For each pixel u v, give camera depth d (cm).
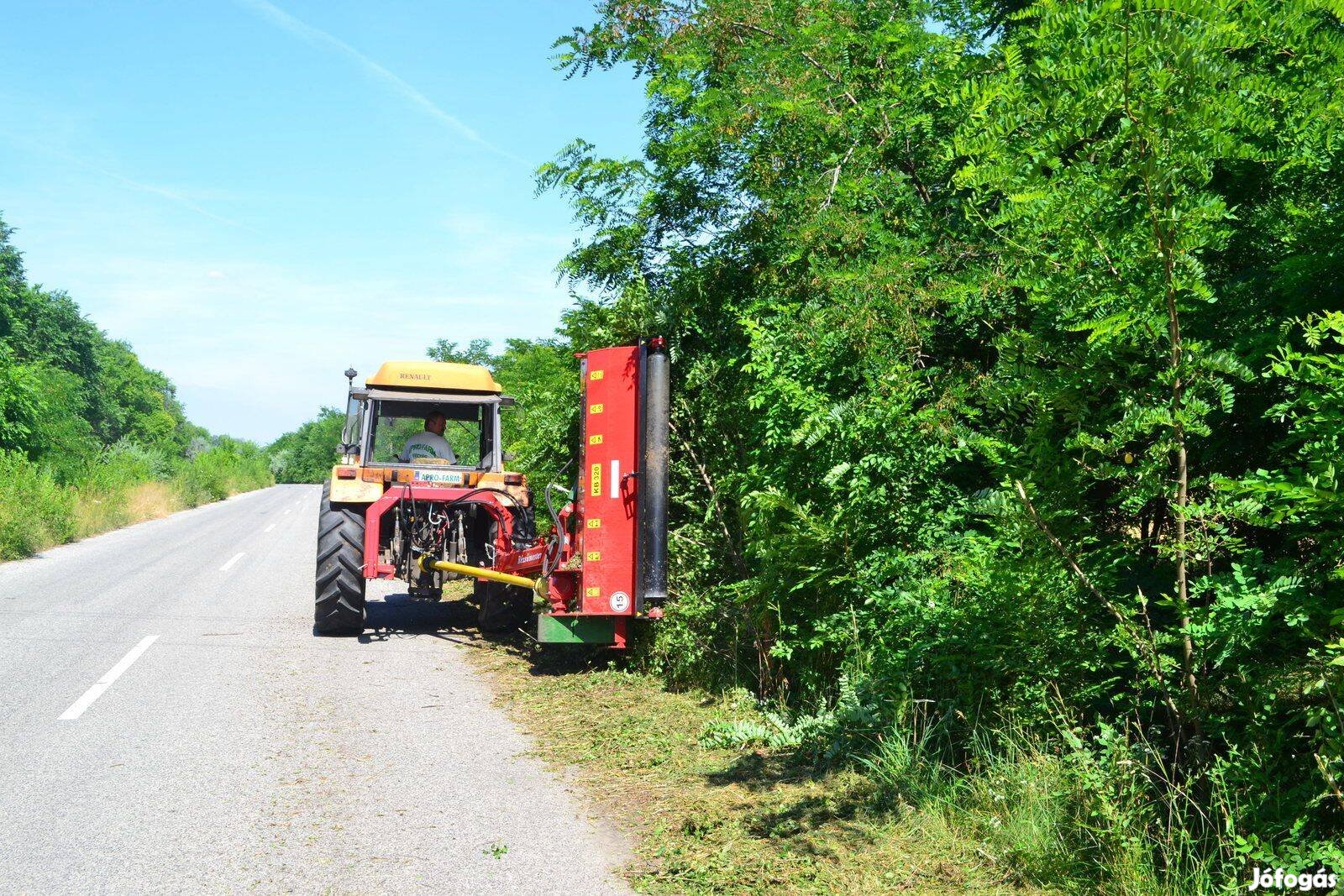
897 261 550
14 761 548
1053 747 438
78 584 1343
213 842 432
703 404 770
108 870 399
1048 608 422
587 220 809
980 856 392
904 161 675
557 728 643
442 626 1078
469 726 648
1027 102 359
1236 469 423
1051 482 392
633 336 779
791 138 676
